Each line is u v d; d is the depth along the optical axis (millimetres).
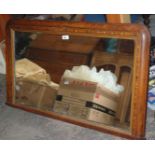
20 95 1653
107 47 1416
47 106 1560
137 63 1202
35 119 1515
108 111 1393
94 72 1470
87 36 1367
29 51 1673
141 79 1207
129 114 1317
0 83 1917
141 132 1259
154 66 1661
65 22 1379
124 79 1380
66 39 1526
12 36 1571
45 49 1636
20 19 1538
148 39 1170
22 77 1657
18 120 1511
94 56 1492
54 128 1431
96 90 1408
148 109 1535
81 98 1438
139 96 1225
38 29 1468
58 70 1608
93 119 1400
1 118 1530
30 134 1393
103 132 1360
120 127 1328
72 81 1497
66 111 1478
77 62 1549
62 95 1508
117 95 1384
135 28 1184
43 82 1624
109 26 1255
